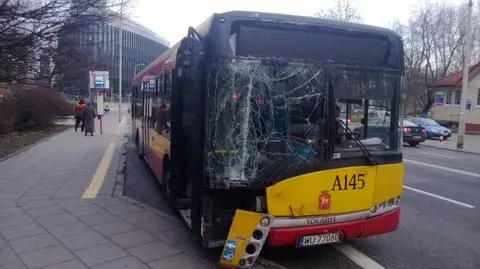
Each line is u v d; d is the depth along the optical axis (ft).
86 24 33.09
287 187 16.07
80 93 152.87
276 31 16.55
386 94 17.80
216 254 18.24
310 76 16.55
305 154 16.35
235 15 16.17
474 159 63.46
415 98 189.26
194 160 17.69
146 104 40.06
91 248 18.52
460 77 155.94
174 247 18.93
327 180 16.47
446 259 19.53
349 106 17.01
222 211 17.15
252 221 15.94
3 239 19.34
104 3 32.73
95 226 21.48
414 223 25.39
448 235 23.16
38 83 40.47
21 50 34.27
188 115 19.89
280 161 16.17
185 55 17.42
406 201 31.35
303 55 16.88
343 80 16.92
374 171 17.31
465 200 32.09
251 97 16.15
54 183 31.40
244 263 16.08
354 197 16.98
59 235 20.02
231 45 16.12
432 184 38.68
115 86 223.92
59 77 42.91
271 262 18.29
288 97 16.37
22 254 17.65
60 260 17.12
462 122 82.48
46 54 35.88
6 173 35.32
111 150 52.31
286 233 16.16
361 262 18.81
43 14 31.30
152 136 34.60
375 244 21.26
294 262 18.54
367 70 17.37
